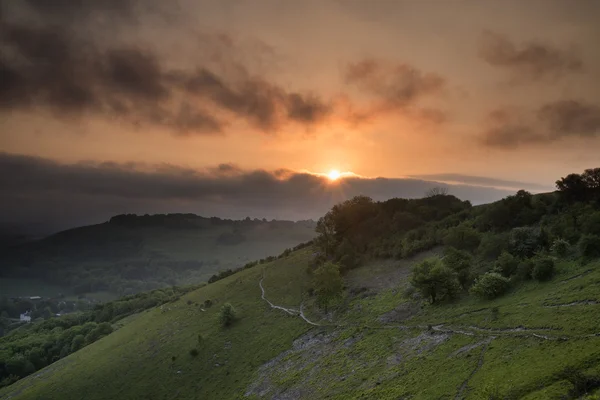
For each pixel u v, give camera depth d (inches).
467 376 1831.9
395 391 2055.9
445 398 1736.0
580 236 2987.2
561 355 1592.0
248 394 3169.3
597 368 1389.0
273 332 4087.1
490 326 2276.1
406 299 3496.6
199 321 5221.5
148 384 4133.9
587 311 1897.1
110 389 4311.0
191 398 3602.4
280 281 5664.4
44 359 7426.2
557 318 1975.9
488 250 3577.8
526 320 2129.7
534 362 1648.6
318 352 3238.2
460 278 3186.5
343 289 4347.9
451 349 2213.3
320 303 4074.8
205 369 3978.8
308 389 2719.0
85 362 5354.3
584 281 2287.2
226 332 4537.4
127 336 5802.2
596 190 3801.7
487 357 1918.1
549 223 3708.2
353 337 3164.4
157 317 6166.3
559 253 2869.1
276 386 3034.0
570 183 3976.4
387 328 3048.7
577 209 3614.7
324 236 6171.3
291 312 4424.2
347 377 2581.2
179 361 4323.3
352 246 5585.6
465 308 2790.4
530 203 4343.0
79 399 4323.3
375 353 2719.0
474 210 5132.9
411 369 2231.8
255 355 3799.2
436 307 3056.1
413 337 2662.4
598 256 2564.0
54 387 4815.5
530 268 2785.4
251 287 5861.2
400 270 4392.2
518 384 1531.7
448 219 5182.1
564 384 1387.8
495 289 2763.3
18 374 7062.0
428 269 3297.2
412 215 5748.0
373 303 3764.8
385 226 5816.9
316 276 4197.8
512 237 3449.8
